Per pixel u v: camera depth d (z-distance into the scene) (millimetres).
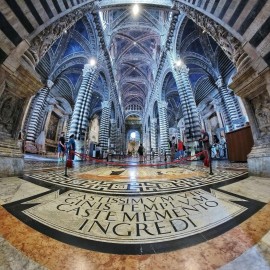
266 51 3877
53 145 25781
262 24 3838
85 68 16297
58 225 1653
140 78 35562
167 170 6809
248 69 4375
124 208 2143
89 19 14617
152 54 26828
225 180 3877
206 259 1154
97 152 18203
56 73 20031
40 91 18984
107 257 1191
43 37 5180
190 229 1579
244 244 1306
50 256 1188
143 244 1350
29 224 1657
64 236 1456
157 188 3254
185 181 3951
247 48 4328
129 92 42906
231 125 17734
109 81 23047
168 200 2457
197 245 1320
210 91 22250
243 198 2441
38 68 17781
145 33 23531
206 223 1690
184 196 2641
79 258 1175
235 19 4484
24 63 4414
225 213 1911
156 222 1738
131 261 1147
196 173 5402
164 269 1069
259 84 4320
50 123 25281
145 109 42562
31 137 18531
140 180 4230
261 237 1386
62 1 5508
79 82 26109
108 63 21266
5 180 3734
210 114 23766
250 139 8586
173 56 16688
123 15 20312
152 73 29328
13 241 1354
